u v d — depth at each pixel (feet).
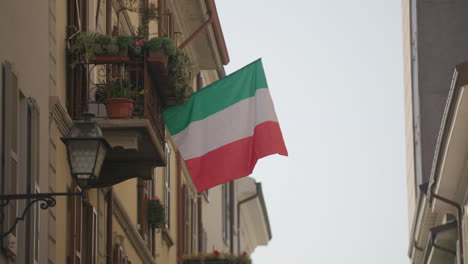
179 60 77.51
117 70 79.92
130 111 72.90
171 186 132.67
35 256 60.39
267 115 86.69
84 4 76.89
